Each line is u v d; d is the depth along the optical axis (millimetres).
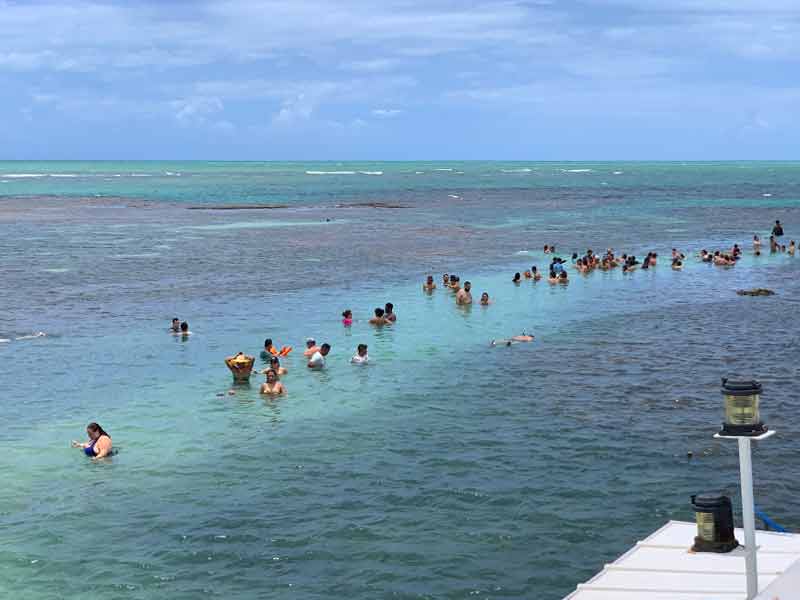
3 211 99250
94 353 29359
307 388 25000
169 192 146000
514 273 49312
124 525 15773
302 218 90000
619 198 128250
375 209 104188
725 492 16938
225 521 15891
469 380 25688
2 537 15281
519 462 18750
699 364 27438
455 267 51688
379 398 23859
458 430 21000
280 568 14086
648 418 21797
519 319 35312
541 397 23812
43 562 14336
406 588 13383
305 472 18312
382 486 17484
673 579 10367
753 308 37469
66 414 22594
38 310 37375
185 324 32438
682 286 44188
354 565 14148
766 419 21500
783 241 66500
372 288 43656
